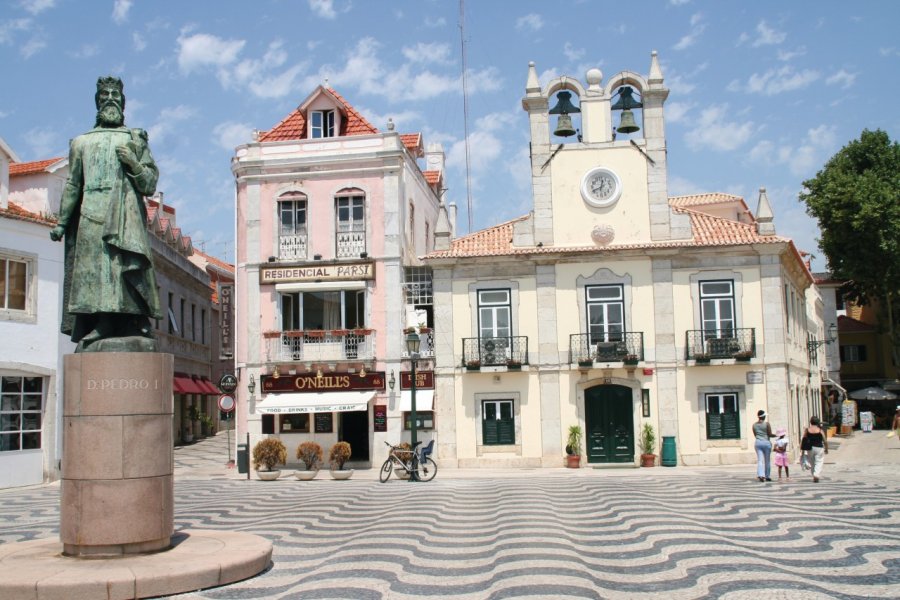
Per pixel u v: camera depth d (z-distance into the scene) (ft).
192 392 128.26
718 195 128.47
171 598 27.81
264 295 97.96
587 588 28.86
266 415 96.37
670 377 91.50
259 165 98.48
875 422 166.81
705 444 90.68
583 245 94.89
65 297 34.35
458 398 93.56
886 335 180.34
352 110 103.76
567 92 97.30
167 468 32.17
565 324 93.35
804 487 62.90
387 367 94.99
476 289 94.89
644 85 95.76
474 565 33.40
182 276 134.72
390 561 34.53
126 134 33.96
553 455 91.76
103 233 32.53
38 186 91.56
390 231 96.43
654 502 54.03
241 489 71.77
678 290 92.63
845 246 147.74
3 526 47.60
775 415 90.12
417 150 113.09
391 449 78.43
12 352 77.56
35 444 79.92
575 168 96.12
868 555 33.91
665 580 29.94
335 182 97.76
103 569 28.58
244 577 30.60
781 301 91.35
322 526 45.98
